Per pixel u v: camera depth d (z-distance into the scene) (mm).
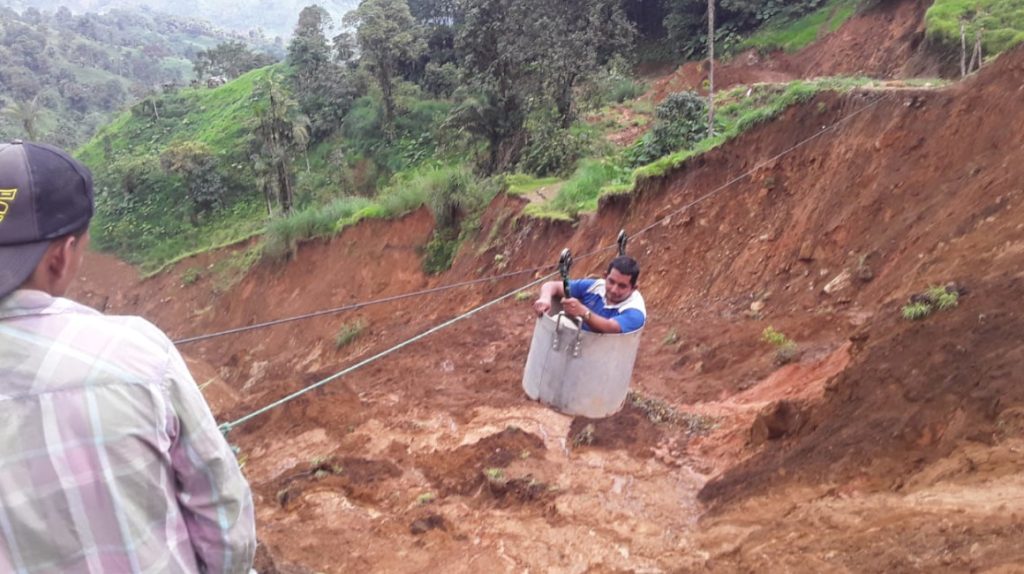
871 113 12688
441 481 9078
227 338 30500
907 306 7738
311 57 53281
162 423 1884
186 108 68625
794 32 33438
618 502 7715
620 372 4820
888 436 6332
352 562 7363
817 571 5055
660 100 33500
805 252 12336
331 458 10016
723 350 11141
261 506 9281
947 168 11039
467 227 22234
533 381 4953
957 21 21719
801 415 7719
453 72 45656
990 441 5551
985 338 6457
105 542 1837
